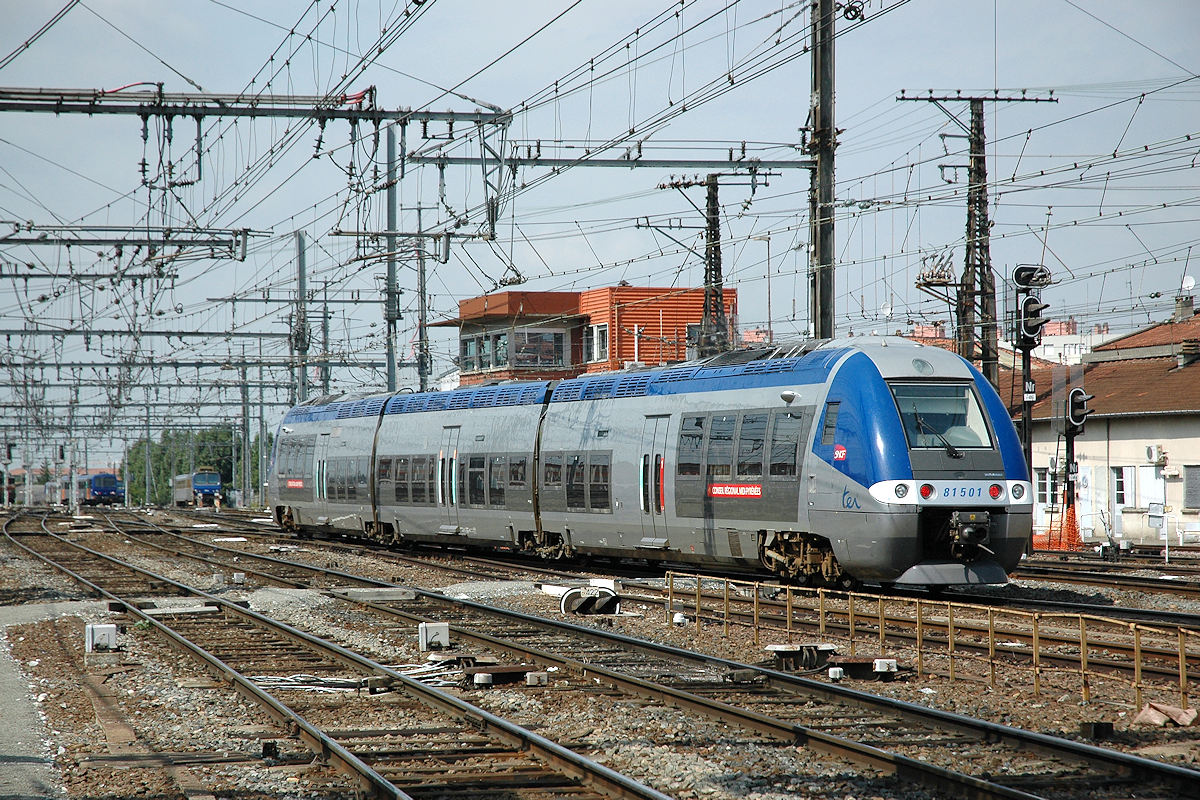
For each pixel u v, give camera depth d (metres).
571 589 59.97
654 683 36.94
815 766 27.53
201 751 30.52
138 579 79.81
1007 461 59.09
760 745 29.78
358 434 109.75
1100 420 129.50
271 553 104.88
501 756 29.25
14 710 36.38
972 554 58.12
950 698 35.81
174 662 45.47
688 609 59.62
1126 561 92.38
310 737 30.91
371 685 38.78
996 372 109.56
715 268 128.75
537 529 84.12
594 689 37.53
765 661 43.03
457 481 93.25
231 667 43.28
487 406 91.19
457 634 49.94
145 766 28.84
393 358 118.62
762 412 64.38
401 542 104.88
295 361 151.00
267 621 54.56
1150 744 29.89
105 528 154.62
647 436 73.00
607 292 172.75
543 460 83.12
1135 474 125.75
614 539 76.31
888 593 64.44
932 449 57.72
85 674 43.16
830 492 59.22
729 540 66.44
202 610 60.94
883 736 30.30
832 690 34.97
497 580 74.56
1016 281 91.00
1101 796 25.05
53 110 67.69
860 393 58.84
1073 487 102.25
